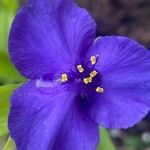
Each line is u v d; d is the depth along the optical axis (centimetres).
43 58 8
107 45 8
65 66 8
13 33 7
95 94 8
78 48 8
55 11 8
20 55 8
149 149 15
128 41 7
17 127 7
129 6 14
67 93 8
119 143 15
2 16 11
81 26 8
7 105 9
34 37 8
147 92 7
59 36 8
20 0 14
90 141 8
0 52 11
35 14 8
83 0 14
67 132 8
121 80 8
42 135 8
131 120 7
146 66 7
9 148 9
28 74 8
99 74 8
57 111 8
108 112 8
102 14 14
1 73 11
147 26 15
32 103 8
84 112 8
